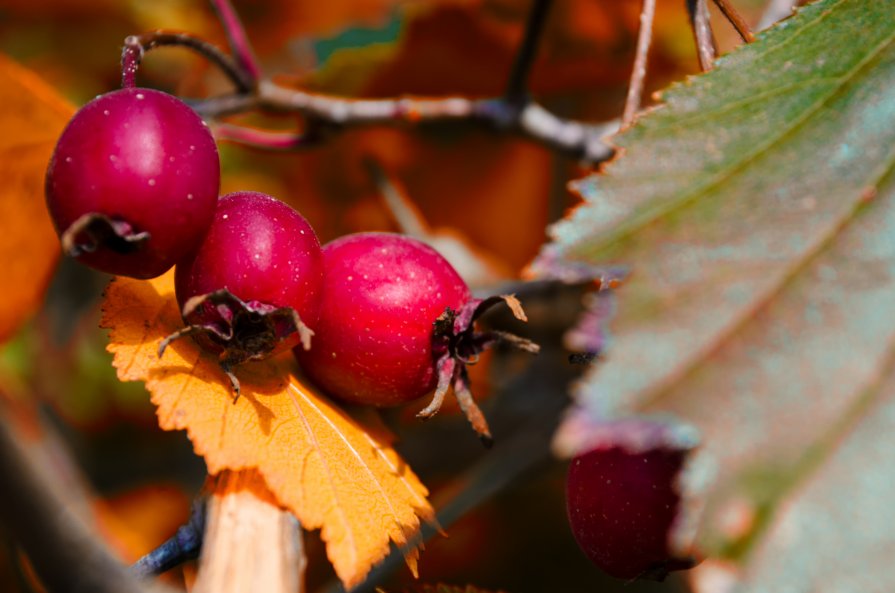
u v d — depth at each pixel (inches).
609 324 6.5
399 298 7.6
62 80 11.9
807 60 7.0
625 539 7.3
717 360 6.4
